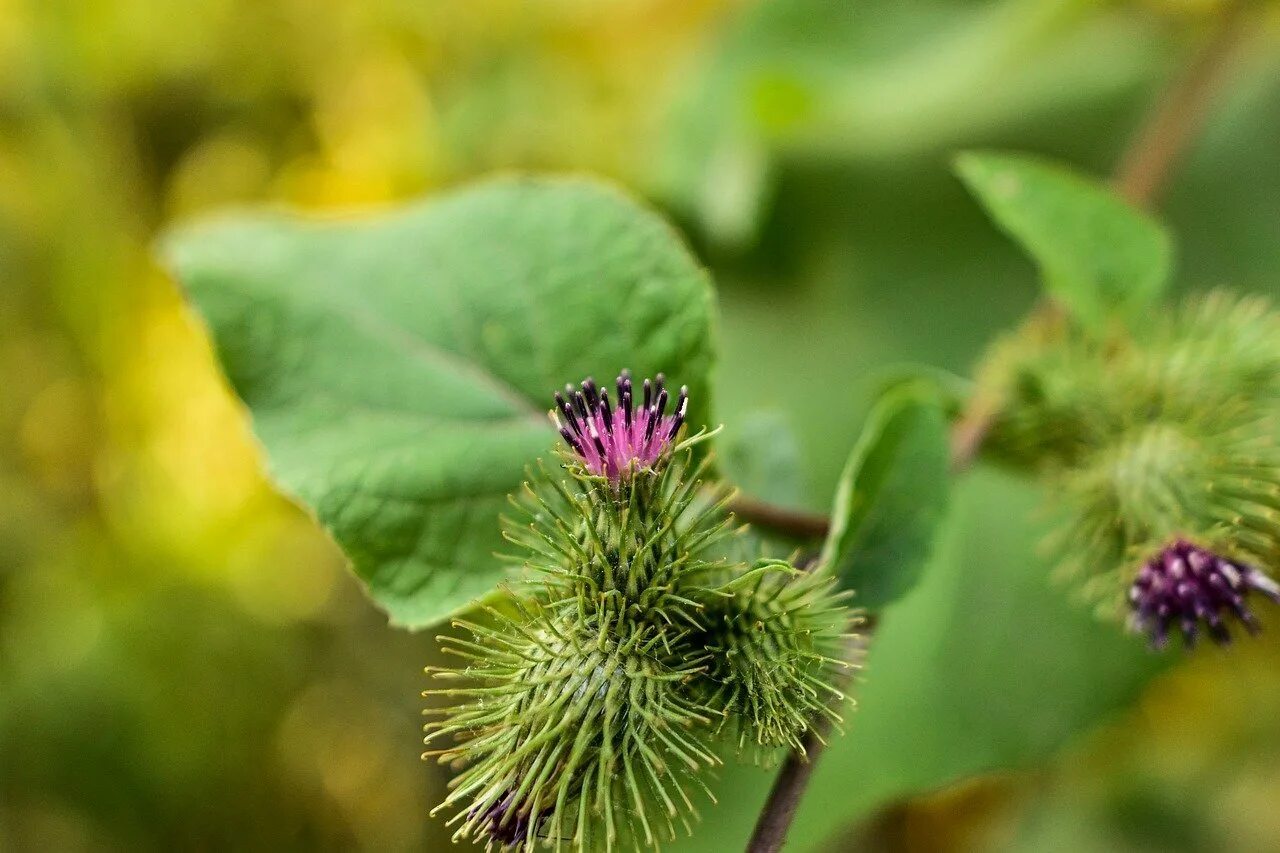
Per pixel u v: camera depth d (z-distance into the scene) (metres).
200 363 0.52
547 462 0.34
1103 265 0.36
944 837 0.45
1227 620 0.33
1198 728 0.46
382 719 0.49
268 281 0.35
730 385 0.45
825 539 0.34
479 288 0.35
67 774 0.47
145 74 0.51
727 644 0.31
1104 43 0.47
